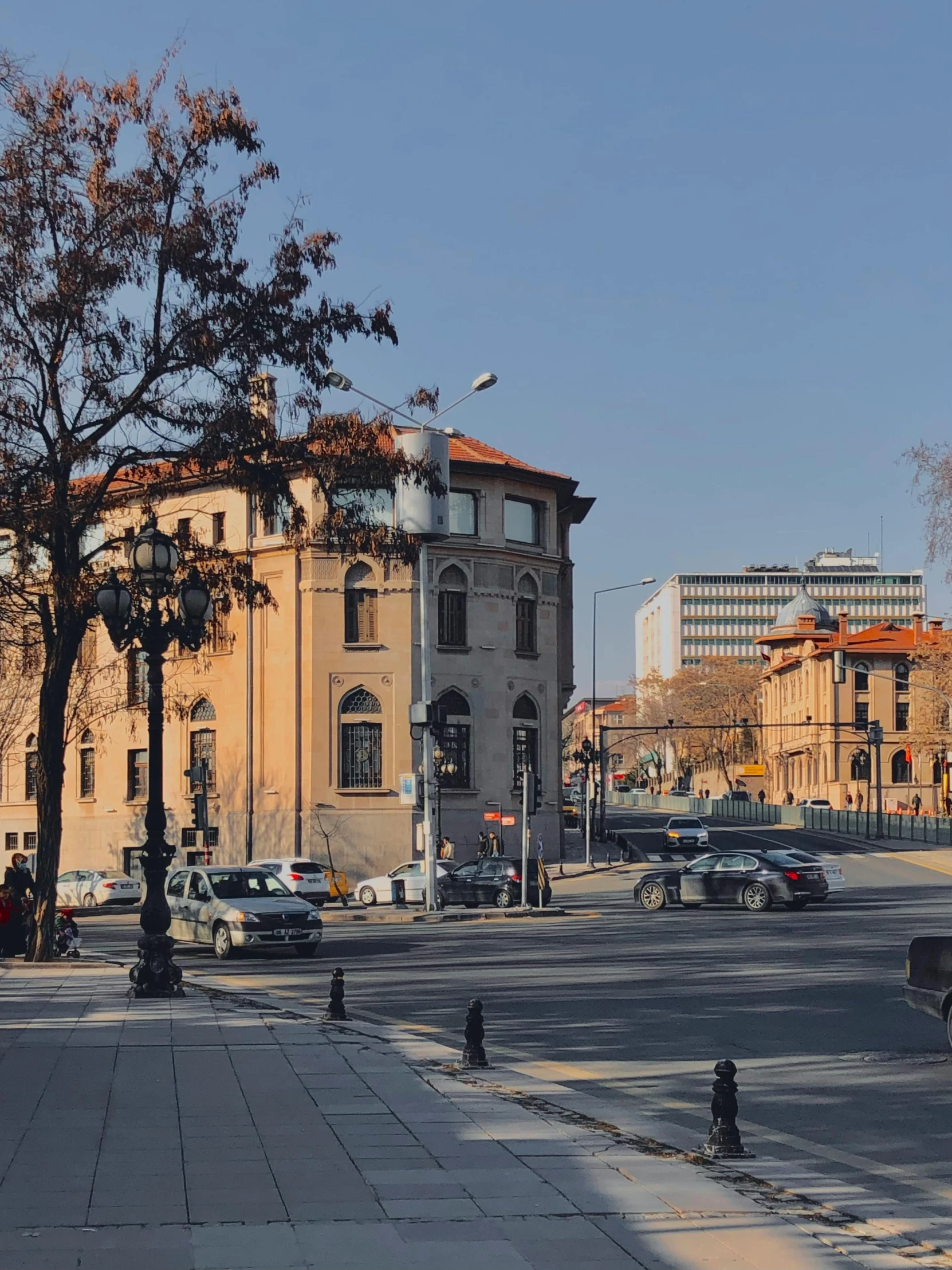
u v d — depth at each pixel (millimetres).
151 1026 15664
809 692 121875
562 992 19906
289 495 25078
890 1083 12570
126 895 52688
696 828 70625
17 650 34469
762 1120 11102
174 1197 8117
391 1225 7527
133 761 57688
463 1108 10961
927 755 96125
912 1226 7781
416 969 24016
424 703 39875
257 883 27938
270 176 24000
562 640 62594
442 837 51000
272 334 23844
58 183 22891
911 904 39188
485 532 56156
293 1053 13742
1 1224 7508
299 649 53500
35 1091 11648
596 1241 7285
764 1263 6977
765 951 25375
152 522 19812
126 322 23141
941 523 55750
